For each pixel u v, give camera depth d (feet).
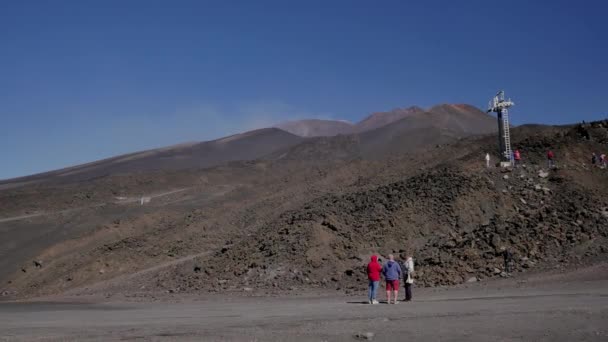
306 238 102.12
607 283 62.80
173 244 155.22
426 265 87.35
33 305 89.66
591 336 33.78
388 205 113.39
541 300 52.49
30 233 245.65
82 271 147.43
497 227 92.79
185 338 37.35
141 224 199.52
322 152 451.12
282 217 143.13
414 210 108.78
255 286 92.27
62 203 311.06
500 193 111.65
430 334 36.19
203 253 137.08
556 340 33.09
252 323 44.68
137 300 91.04
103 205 285.84
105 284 125.80
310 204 147.74
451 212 106.52
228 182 362.94
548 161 124.26
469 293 66.85
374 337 35.68
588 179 111.75
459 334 35.86
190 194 296.10
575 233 84.89
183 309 65.72
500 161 130.41
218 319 49.75
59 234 234.58
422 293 72.18
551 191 108.88
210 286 97.45
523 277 75.15
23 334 42.04
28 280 162.91
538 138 144.15
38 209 300.40
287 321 45.27
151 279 116.06
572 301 50.31
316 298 75.10
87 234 193.36
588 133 135.85
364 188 170.91
